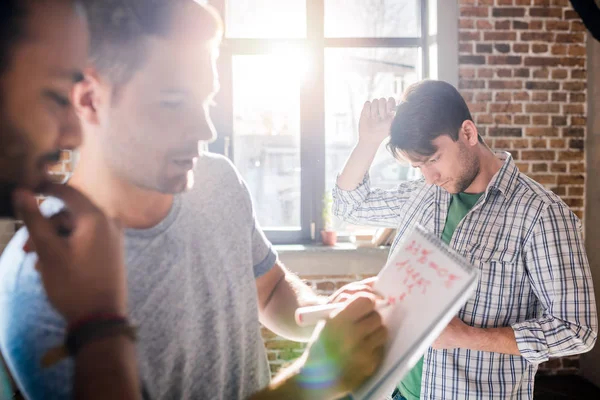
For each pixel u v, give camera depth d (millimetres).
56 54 460
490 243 1361
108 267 453
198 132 542
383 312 608
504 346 1261
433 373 1369
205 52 546
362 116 1632
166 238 596
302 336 831
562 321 1264
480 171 1422
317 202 3297
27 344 466
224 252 688
